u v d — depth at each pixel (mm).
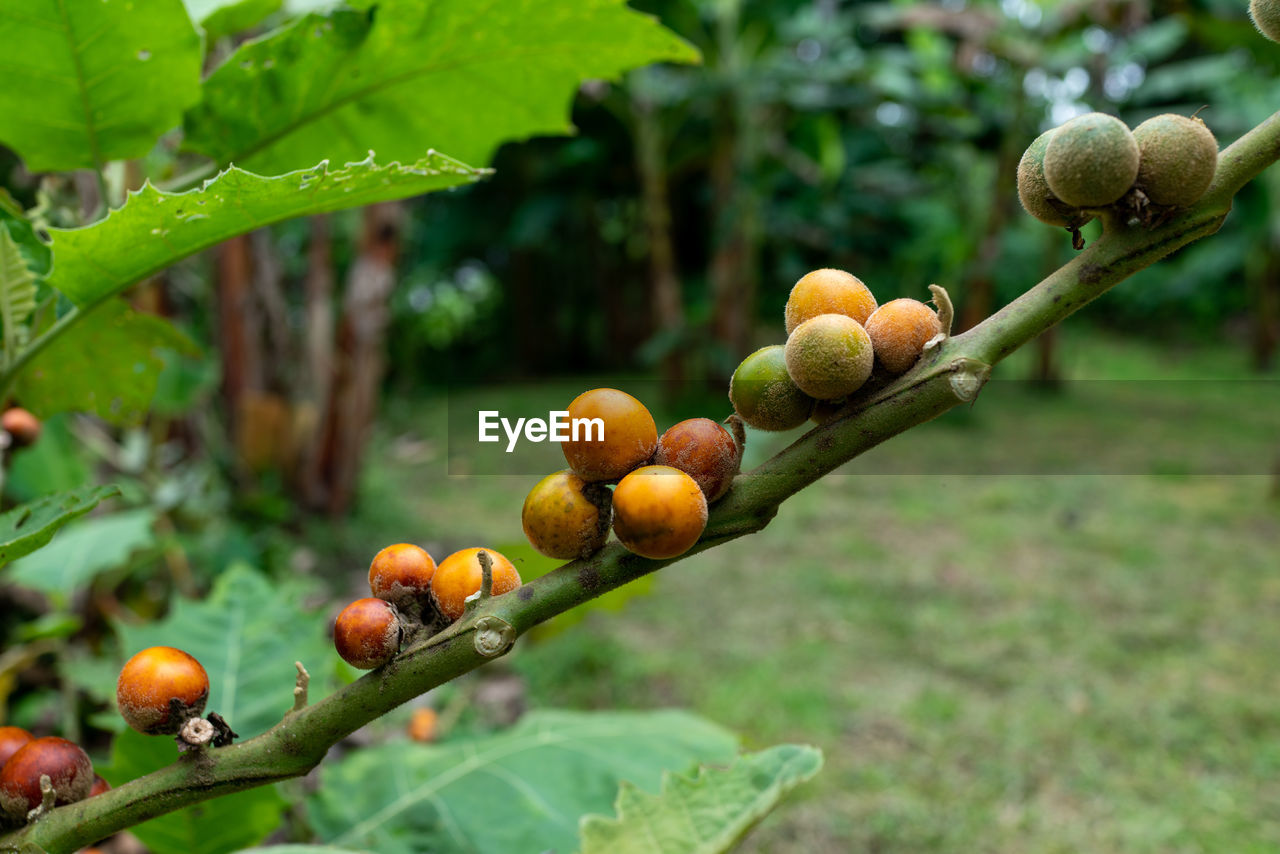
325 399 5141
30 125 974
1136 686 3584
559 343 13086
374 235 5164
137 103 976
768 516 566
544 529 552
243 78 1013
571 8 1019
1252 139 510
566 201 9086
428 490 6504
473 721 2184
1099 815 2748
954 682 3635
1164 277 13781
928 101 7801
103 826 593
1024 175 578
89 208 2146
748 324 8469
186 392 3275
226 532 3379
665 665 3734
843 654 3895
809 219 9133
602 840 927
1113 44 8258
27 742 691
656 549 518
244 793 1050
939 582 4777
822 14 9078
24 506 708
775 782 965
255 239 4906
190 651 1312
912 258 10656
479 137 1187
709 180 10375
